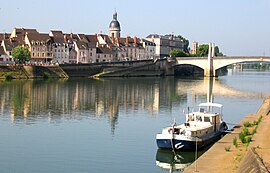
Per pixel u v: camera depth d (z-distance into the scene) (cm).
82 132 5888
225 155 3950
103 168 4075
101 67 18688
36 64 17138
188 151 4728
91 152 4712
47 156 4531
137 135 5700
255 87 14800
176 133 4762
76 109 8231
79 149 4847
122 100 9919
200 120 5391
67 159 4400
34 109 8088
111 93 11431
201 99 10550
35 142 5212
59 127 6262
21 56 17588
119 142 5244
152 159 4431
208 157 3881
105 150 4803
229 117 7494
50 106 8556
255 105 9506
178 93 11950
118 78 18238
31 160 4372
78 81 15500
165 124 6631
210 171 3397
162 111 8200
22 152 4703
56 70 17012
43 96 10231
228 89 13700
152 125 6531
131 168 4084
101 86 13488
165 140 4706
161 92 12125
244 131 4928
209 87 14325
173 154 4656
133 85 14338
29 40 19888
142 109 8456
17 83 13662
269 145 4059
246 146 4181
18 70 16162
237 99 10750
